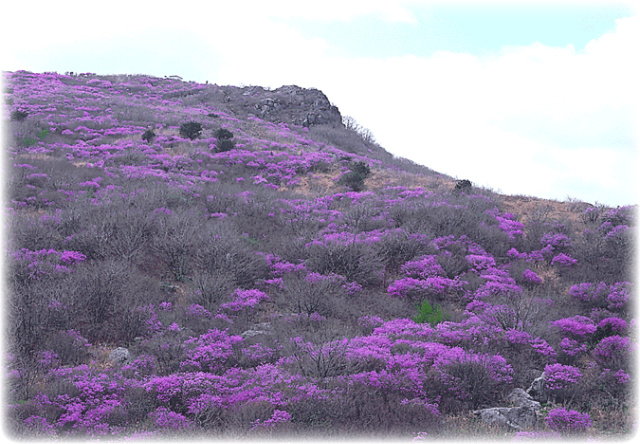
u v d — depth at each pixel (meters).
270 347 13.38
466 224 22.72
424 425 9.64
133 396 10.52
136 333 14.16
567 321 14.69
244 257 19.20
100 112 46.06
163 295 16.64
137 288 16.00
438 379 11.27
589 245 20.53
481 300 17.27
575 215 25.02
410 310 17.02
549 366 11.93
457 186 29.30
